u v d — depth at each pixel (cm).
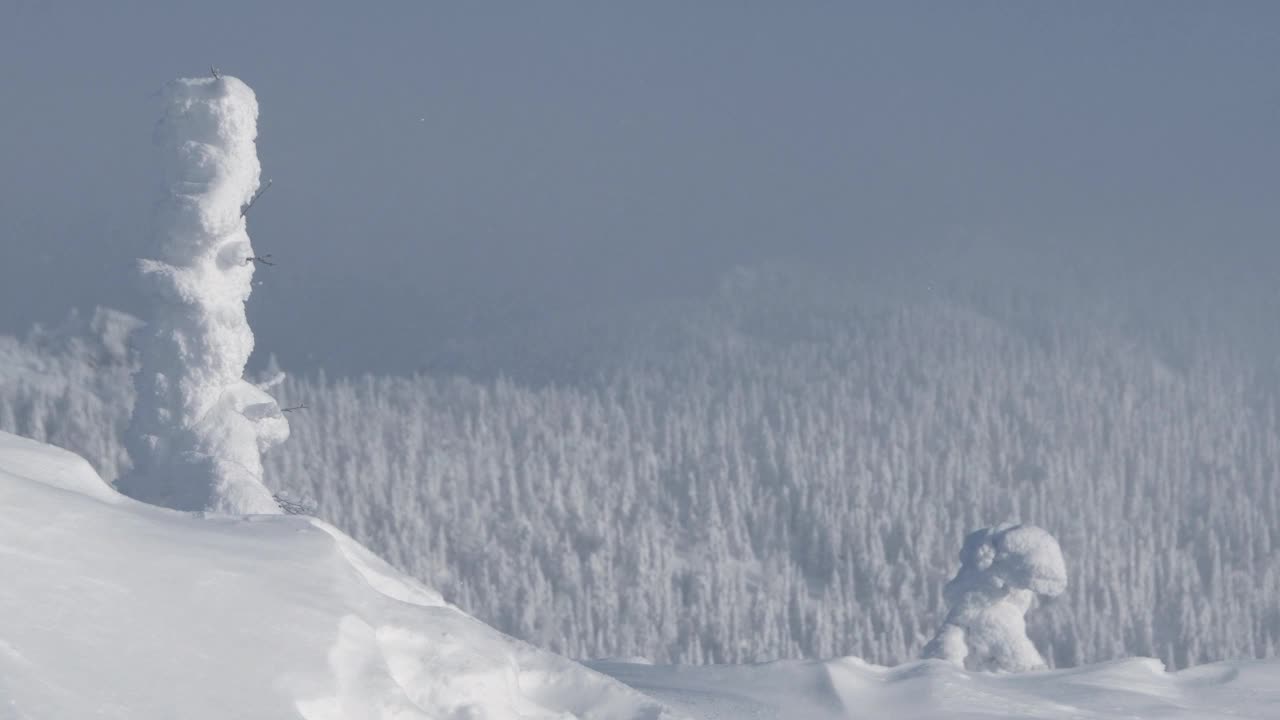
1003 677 2245
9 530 1012
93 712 855
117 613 973
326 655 1041
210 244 3381
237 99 3403
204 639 991
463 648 1252
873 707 2017
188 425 3391
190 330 3403
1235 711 2097
